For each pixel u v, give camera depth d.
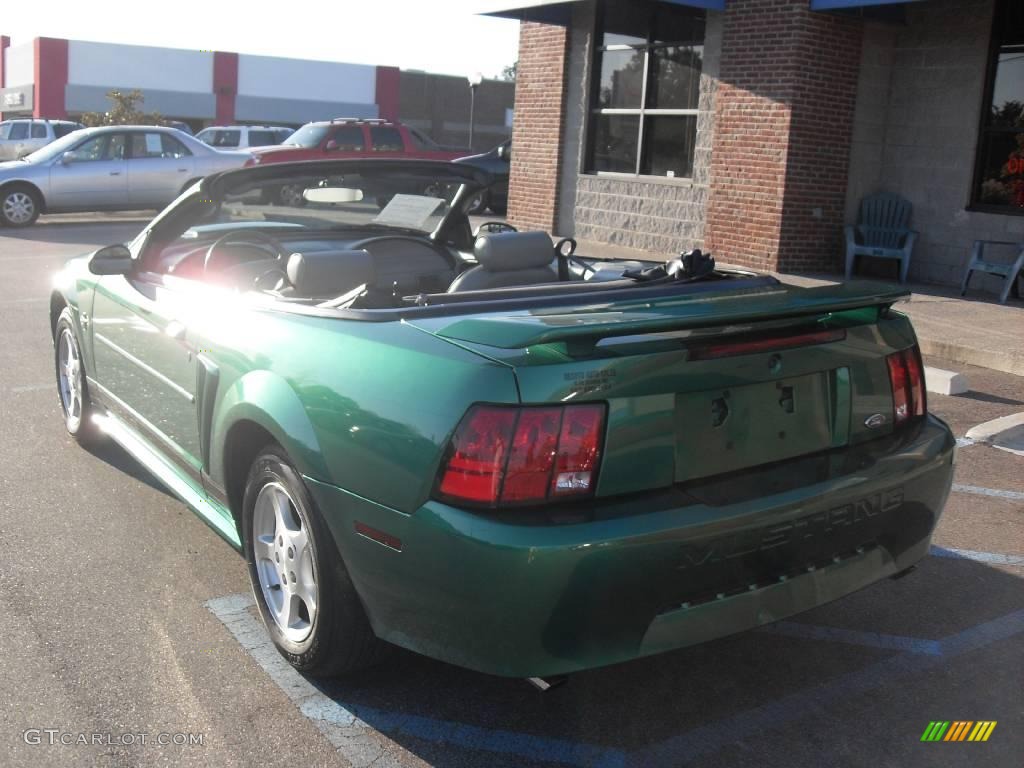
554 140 15.66
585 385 2.78
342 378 3.12
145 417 4.70
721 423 3.06
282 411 3.28
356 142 21.88
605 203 15.05
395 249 4.95
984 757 3.11
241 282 4.55
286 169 4.34
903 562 3.44
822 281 11.77
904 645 3.82
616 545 2.71
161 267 4.90
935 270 12.26
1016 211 11.47
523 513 2.74
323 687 3.44
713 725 3.27
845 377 3.38
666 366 2.90
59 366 6.05
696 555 2.83
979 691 3.50
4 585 4.11
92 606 3.96
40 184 18.28
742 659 3.71
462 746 3.13
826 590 3.15
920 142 12.32
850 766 3.05
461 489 2.76
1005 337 8.86
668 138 14.04
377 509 2.94
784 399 3.22
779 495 3.01
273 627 3.59
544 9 14.94
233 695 3.37
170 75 46.84
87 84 45.62
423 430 2.83
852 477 3.18
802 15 11.72
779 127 12.08
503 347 2.82
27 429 6.24
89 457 5.74
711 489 2.98
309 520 3.21
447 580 2.78
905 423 3.60
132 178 18.95
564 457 2.76
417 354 2.97
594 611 2.73
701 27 13.31
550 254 4.49
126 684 3.41
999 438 6.43
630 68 14.55
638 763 3.06
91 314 5.25
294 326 3.47
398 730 3.20
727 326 2.96
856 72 12.28
